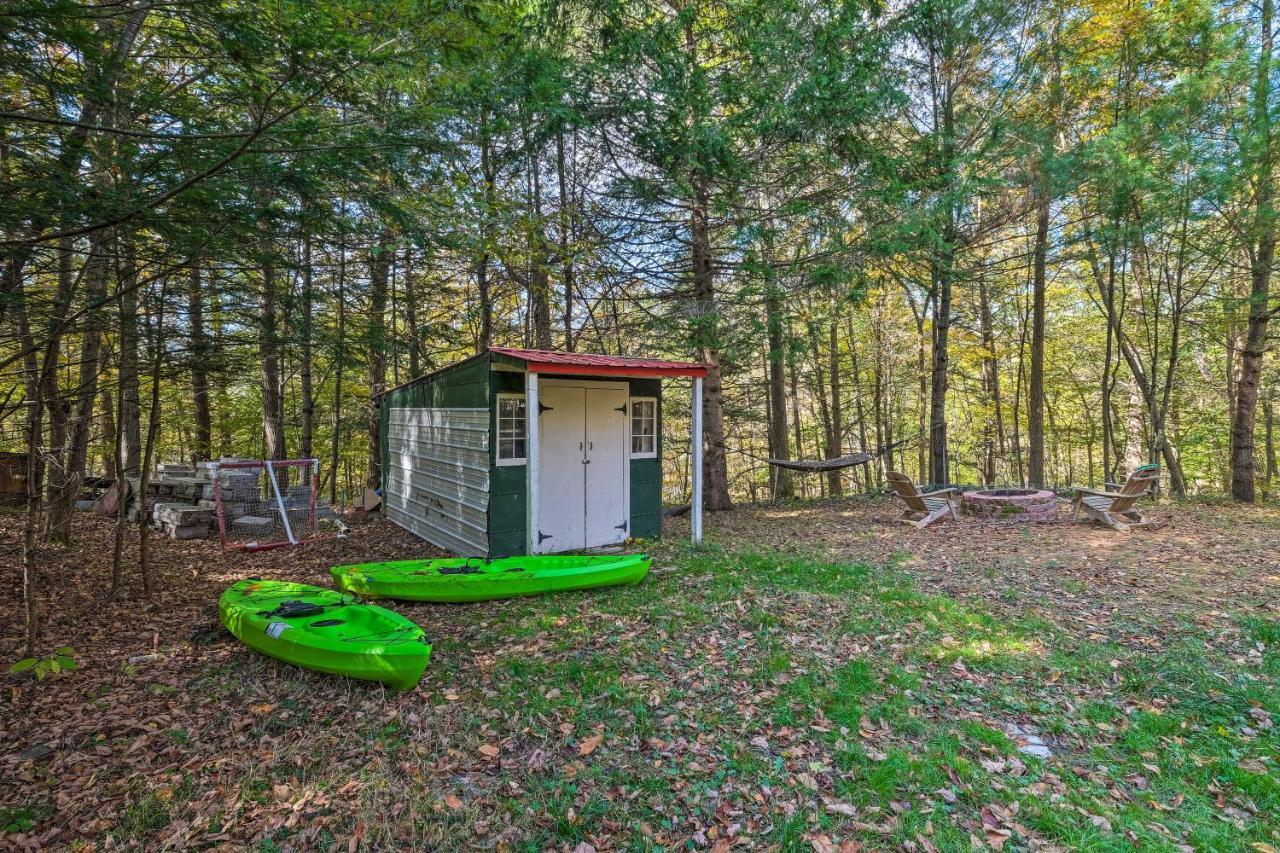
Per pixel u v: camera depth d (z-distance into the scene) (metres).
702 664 3.73
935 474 10.73
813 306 8.90
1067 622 4.39
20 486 8.63
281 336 5.92
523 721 3.12
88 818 2.43
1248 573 5.40
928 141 8.52
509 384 6.29
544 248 7.88
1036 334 10.79
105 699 3.33
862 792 2.58
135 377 5.35
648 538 7.41
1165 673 3.57
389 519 9.38
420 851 2.28
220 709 3.25
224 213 3.61
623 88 7.25
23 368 5.88
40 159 3.17
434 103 4.39
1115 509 7.39
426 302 11.17
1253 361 9.52
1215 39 8.26
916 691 3.41
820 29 7.02
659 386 7.55
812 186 8.16
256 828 2.38
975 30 8.87
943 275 9.47
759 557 6.22
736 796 2.58
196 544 7.20
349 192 4.14
